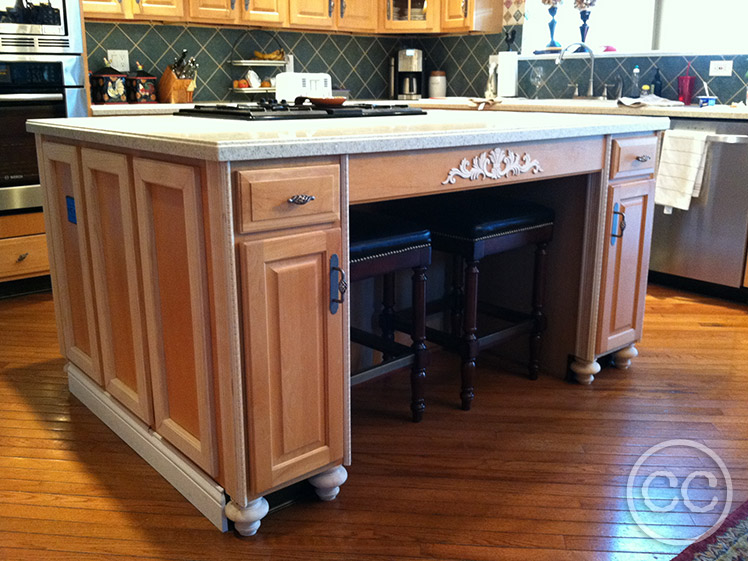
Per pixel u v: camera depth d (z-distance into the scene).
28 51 3.37
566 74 4.63
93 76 3.94
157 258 1.72
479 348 2.30
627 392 2.45
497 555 1.58
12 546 1.61
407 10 4.72
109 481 1.90
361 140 1.61
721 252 3.54
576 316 2.48
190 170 1.49
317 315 1.64
